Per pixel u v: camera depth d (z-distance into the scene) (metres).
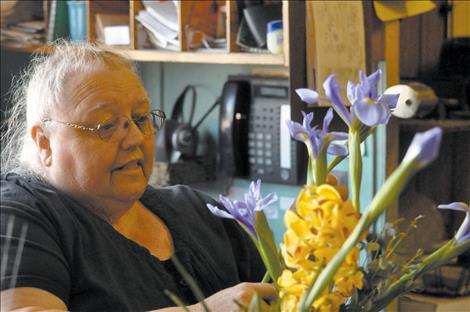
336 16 2.19
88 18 2.83
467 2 2.30
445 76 2.29
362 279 1.03
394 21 2.28
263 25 2.38
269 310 1.16
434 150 0.76
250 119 2.73
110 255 1.50
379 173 2.17
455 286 1.98
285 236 0.96
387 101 1.04
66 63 1.57
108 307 1.44
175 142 2.83
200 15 2.64
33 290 1.30
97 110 1.52
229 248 1.75
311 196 0.95
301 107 2.22
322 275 0.89
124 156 1.55
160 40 2.67
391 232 1.13
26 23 3.03
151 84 3.14
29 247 1.34
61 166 1.54
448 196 2.04
